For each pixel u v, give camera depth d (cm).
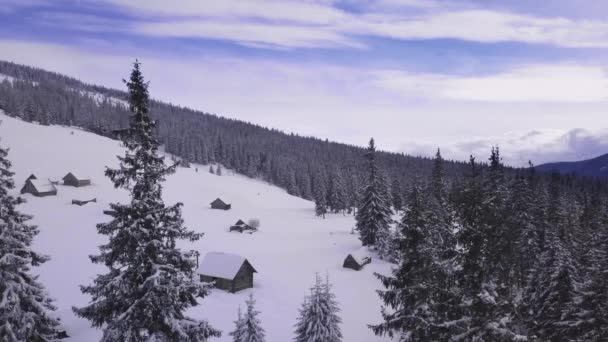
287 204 12925
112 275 1300
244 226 8531
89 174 10725
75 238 6141
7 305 1744
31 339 1927
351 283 5247
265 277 5456
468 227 1307
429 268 1584
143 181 1287
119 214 1286
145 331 1358
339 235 8344
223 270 4869
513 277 1286
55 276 4478
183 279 1345
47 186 8706
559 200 6038
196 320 1364
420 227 1698
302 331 2512
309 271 5800
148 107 1284
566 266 2581
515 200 4819
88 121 18875
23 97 17912
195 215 9506
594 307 2141
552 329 2431
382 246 6456
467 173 1475
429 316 1543
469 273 1312
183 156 18675
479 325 1269
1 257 1762
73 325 3106
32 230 1962
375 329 1748
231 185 13825
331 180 12594
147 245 1259
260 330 2355
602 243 3169
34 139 13025
